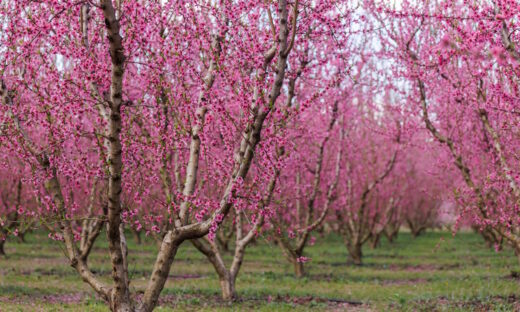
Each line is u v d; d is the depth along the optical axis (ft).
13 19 25.95
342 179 82.79
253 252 86.99
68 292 44.62
